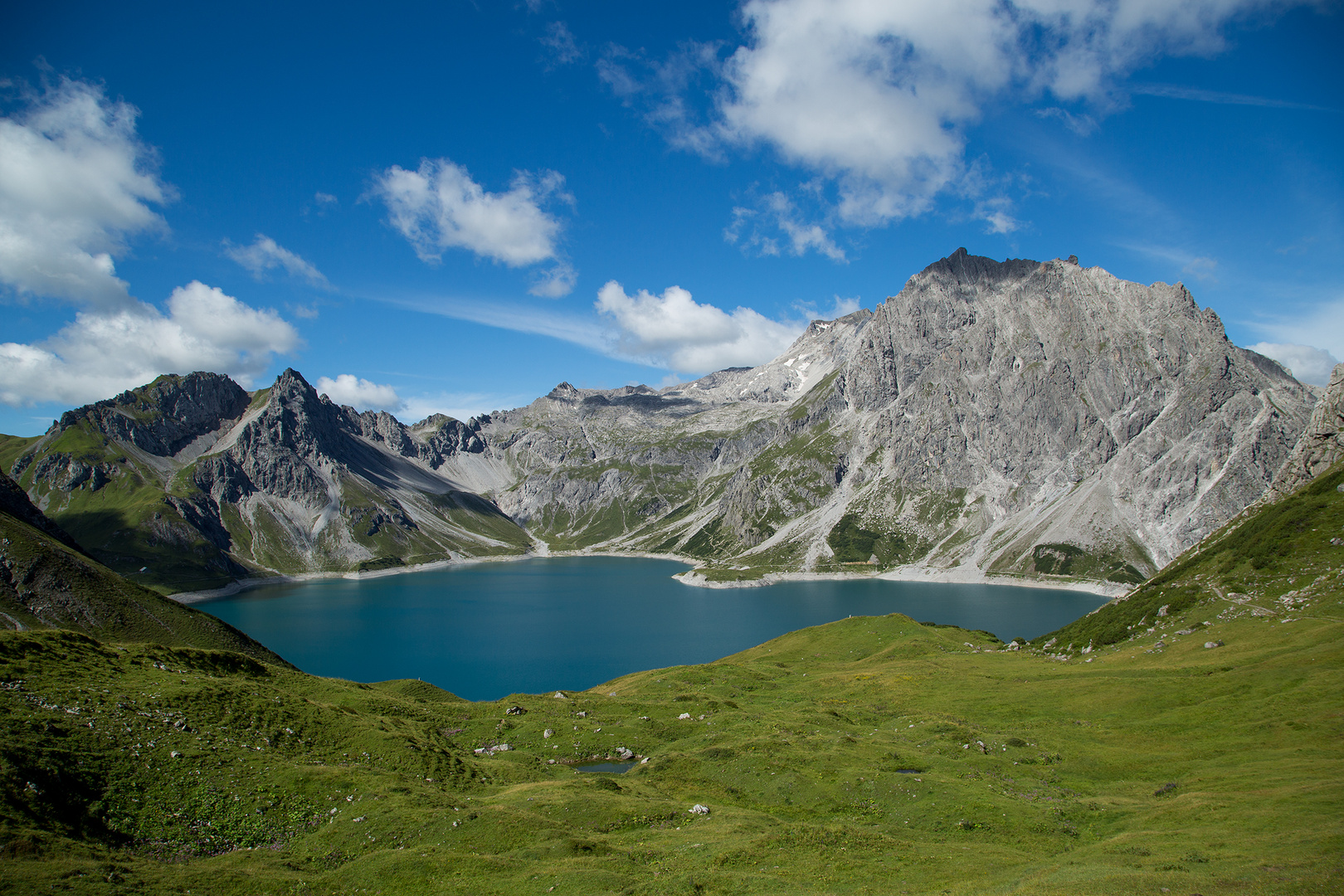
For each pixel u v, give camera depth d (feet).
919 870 154.40
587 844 165.99
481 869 151.74
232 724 203.51
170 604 535.60
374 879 147.23
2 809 135.13
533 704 315.78
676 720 304.09
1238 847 141.28
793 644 556.10
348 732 223.10
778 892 142.61
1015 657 426.51
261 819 166.30
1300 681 242.17
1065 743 244.01
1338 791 159.22
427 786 197.67
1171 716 248.73
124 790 159.74
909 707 329.52
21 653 199.41
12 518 538.88
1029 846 169.58
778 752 240.32
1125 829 173.27
